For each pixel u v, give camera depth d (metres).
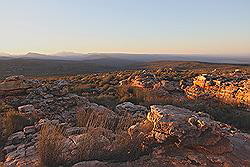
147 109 15.63
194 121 7.03
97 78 36.19
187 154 6.83
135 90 24.23
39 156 7.05
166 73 38.34
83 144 7.26
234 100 19.83
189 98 23.03
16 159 7.46
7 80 14.19
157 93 23.39
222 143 6.96
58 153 7.03
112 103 18.86
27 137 9.39
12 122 10.66
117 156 7.05
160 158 6.77
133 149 7.15
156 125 7.30
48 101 13.31
